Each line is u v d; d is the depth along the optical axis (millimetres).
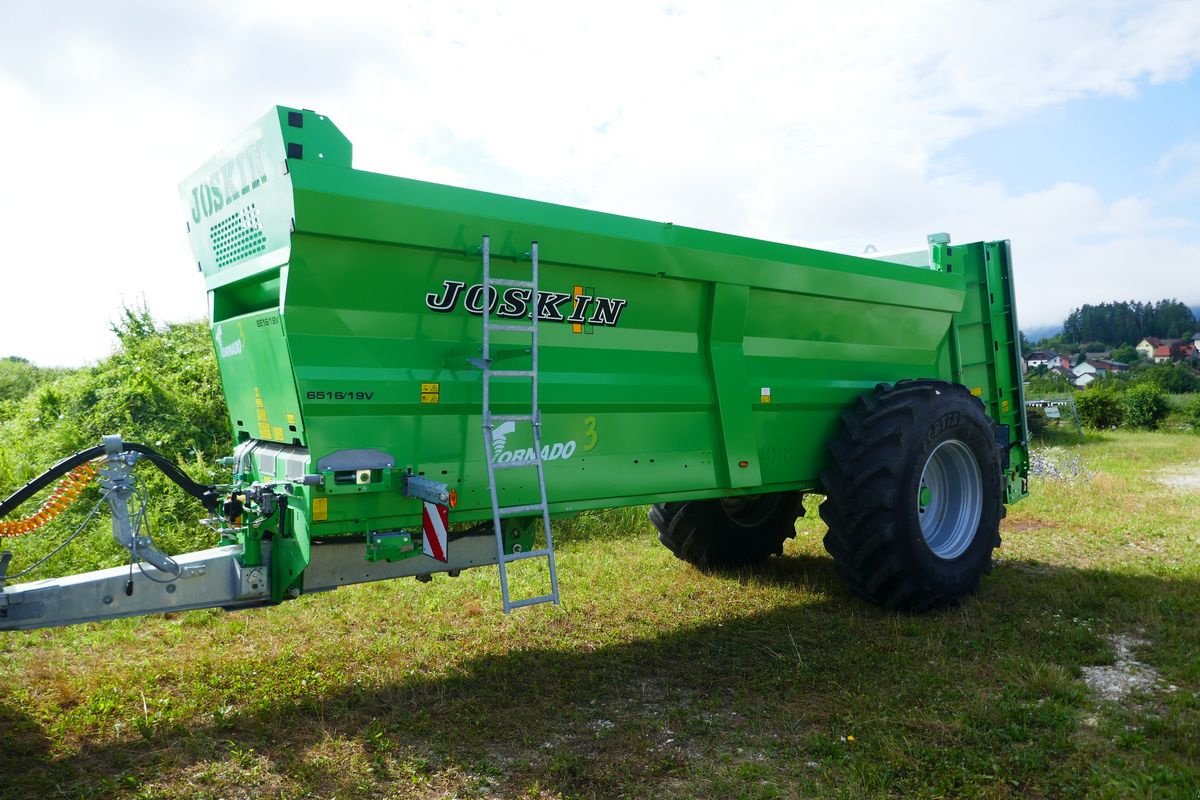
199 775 3682
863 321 6586
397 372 4367
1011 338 8125
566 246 4750
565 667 5113
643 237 5055
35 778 3627
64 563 6551
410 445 4410
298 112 3947
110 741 4020
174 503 7598
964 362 7773
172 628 5637
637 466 5289
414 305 4402
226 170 4523
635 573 7324
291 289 4051
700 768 3803
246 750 3926
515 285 4500
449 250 4375
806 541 8859
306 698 4539
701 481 5629
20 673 4816
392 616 6008
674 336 5469
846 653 5301
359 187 4035
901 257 7730
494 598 6473
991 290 7949
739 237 5555
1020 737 4027
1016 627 5824
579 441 5016
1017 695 4562
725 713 4445
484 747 4016
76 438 8367
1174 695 4562
